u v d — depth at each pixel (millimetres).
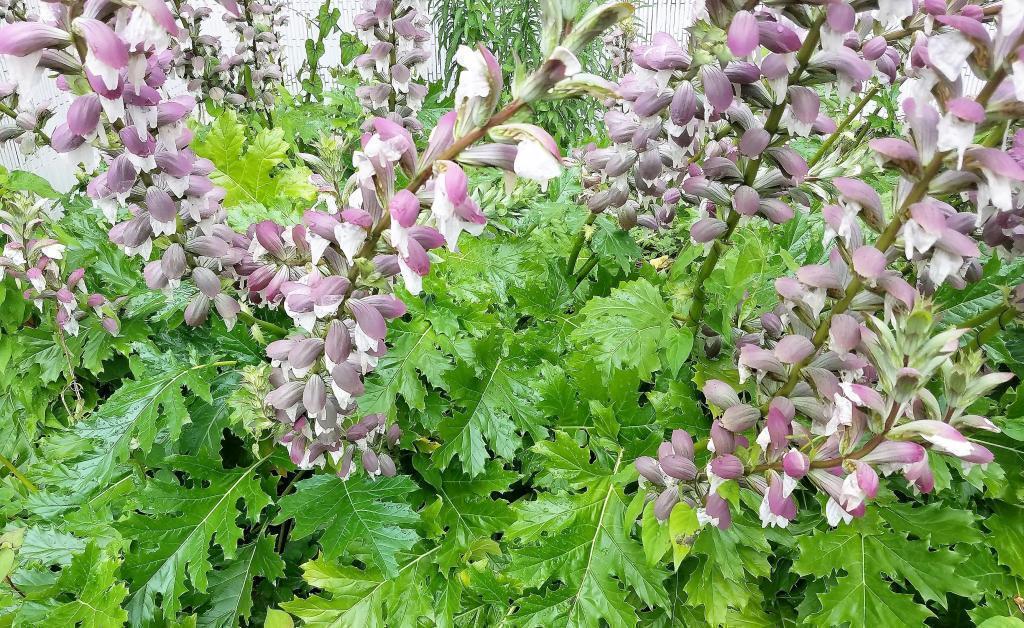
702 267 571
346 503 576
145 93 426
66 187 1518
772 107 456
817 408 429
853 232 403
